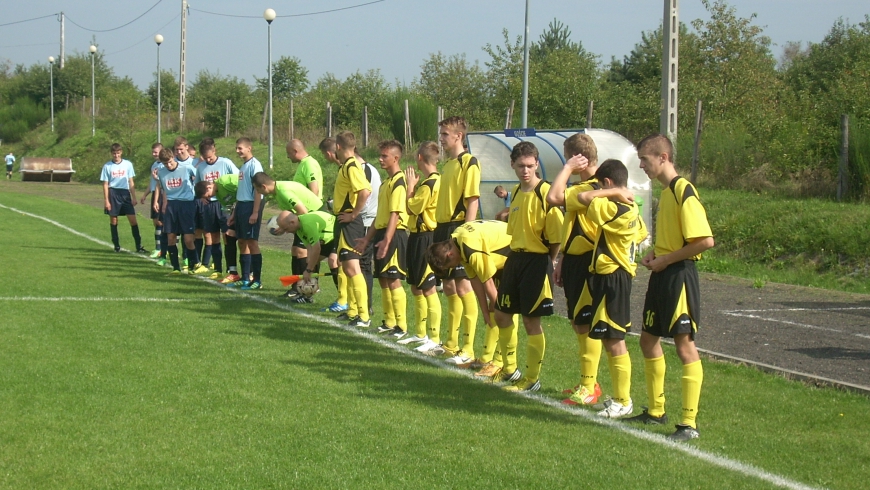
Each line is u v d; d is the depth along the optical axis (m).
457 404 5.43
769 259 13.84
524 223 5.67
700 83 24.27
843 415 5.28
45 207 23.27
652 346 5.08
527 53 17.69
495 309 6.12
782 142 17.50
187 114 45.38
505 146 15.54
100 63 61.69
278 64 48.31
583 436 4.82
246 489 3.91
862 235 13.02
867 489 4.03
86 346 6.70
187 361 6.32
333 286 10.61
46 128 54.91
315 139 34.03
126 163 13.93
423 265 7.09
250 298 9.52
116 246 14.00
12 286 9.70
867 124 16.16
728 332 8.27
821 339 7.93
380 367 6.39
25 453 4.31
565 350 7.17
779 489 4.01
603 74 30.81
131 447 4.44
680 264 4.80
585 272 5.42
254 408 5.18
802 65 34.44
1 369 5.92
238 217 10.22
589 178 5.52
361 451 4.45
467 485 4.01
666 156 4.88
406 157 26.61
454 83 36.88
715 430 4.97
